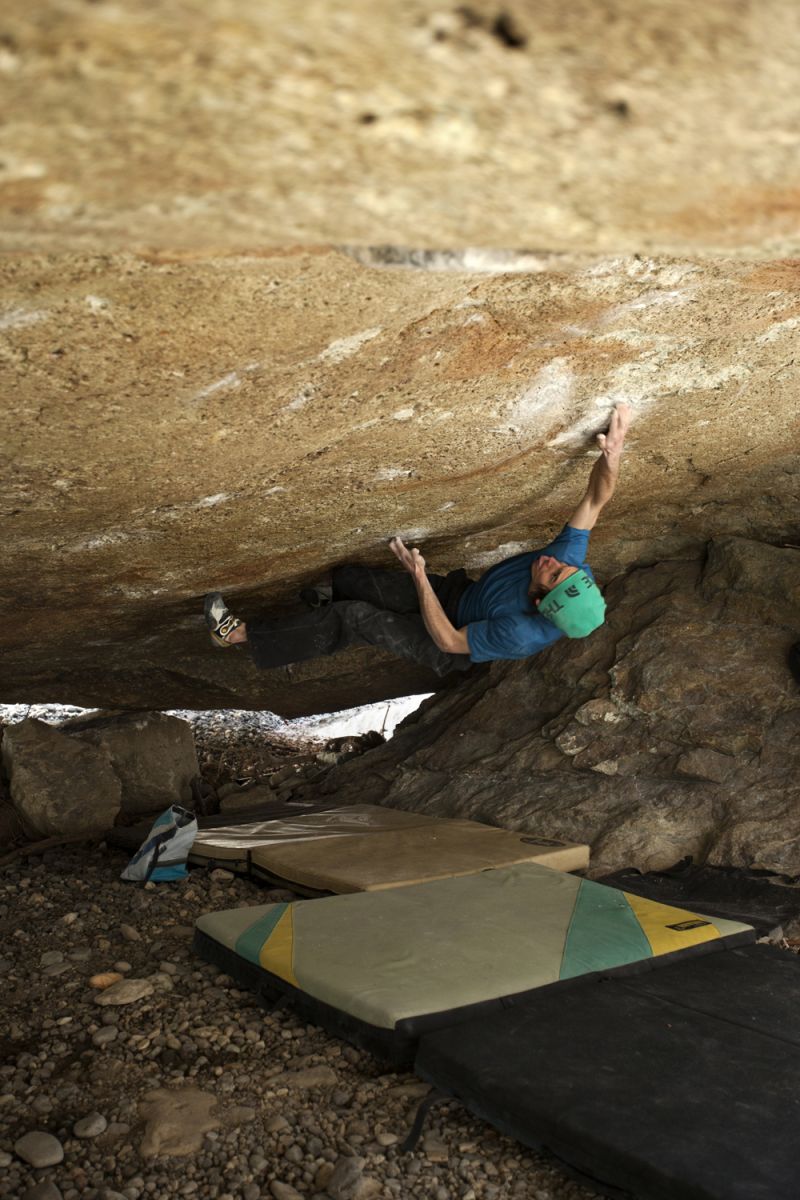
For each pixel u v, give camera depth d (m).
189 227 1.46
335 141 1.19
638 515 5.61
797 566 5.50
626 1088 2.64
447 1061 2.81
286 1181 2.56
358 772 6.52
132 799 6.19
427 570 5.82
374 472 3.79
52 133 1.13
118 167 1.23
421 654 4.77
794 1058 2.82
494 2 0.96
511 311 2.66
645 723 5.46
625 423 3.77
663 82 1.09
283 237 1.53
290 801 6.45
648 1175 2.30
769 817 4.72
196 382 2.58
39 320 2.11
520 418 3.56
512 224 1.47
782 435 4.56
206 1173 2.58
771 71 1.07
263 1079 3.02
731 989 3.29
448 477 4.08
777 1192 2.21
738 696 5.27
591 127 1.17
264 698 7.04
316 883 4.41
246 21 0.96
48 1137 2.68
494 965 3.32
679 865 4.77
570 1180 2.56
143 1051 3.20
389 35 0.99
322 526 4.36
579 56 1.04
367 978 3.22
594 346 3.05
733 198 1.37
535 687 6.19
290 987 3.34
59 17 0.93
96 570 4.24
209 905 4.52
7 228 1.41
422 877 4.30
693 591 5.87
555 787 5.46
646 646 5.67
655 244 1.58
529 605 4.33
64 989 3.67
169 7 0.93
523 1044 2.88
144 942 4.12
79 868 5.06
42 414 2.59
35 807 5.54
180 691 6.89
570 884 4.20
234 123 1.14
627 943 3.54
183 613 5.49
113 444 2.90
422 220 1.46
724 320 3.01
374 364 2.75
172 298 2.11
